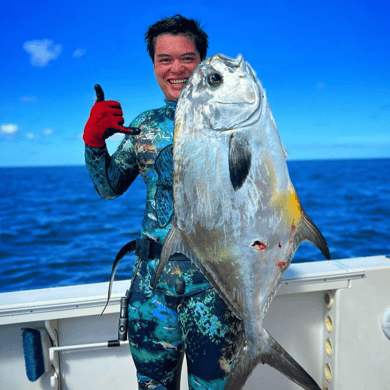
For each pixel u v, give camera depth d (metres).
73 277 11.39
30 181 57.88
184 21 1.53
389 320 2.08
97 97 1.47
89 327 2.04
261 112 1.29
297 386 2.16
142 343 1.51
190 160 1.32
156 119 1.57
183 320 1.43
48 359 1.97
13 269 12.18
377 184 39.22
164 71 1.54
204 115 1.31
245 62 1.33
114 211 25.27
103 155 1.50
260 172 1.29
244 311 1.35
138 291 1.52
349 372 2.08
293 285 2.00
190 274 1.43
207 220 1.32
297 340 2.16
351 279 2.05
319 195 31.14
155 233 1.49
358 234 17.19
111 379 2.07
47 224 20.50
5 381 2.00
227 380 1.32
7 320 1.84
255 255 1.32
